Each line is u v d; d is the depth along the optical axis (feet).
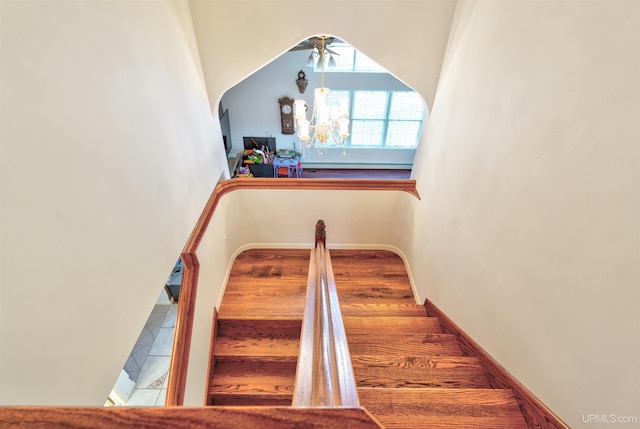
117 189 4.27
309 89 20.47
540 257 4.11
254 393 8.26
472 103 6.35
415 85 8.57
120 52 4.42
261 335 9.55
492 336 5.31
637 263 2.80
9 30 2.77
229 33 7.64
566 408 3.65
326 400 2.24
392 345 6.48
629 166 2.90
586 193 3.40
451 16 7.53
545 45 4.12
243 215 12.32
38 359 2.94
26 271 2.84
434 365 5.53
